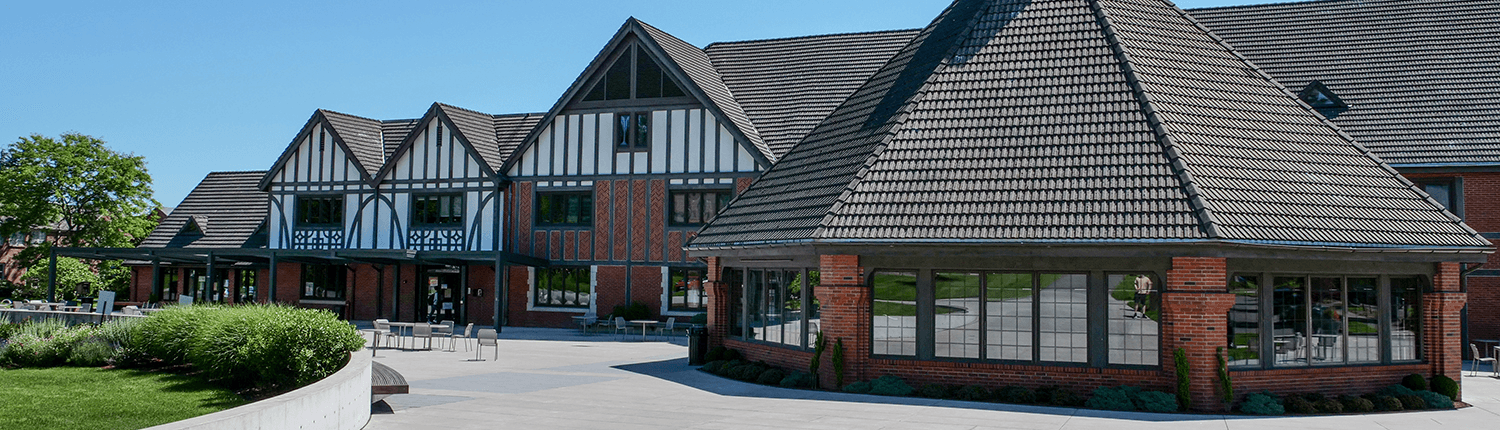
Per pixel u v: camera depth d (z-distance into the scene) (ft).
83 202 147.95
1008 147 57.62
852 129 66.69
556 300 111.86
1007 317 54.85
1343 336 54.90
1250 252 50.93
